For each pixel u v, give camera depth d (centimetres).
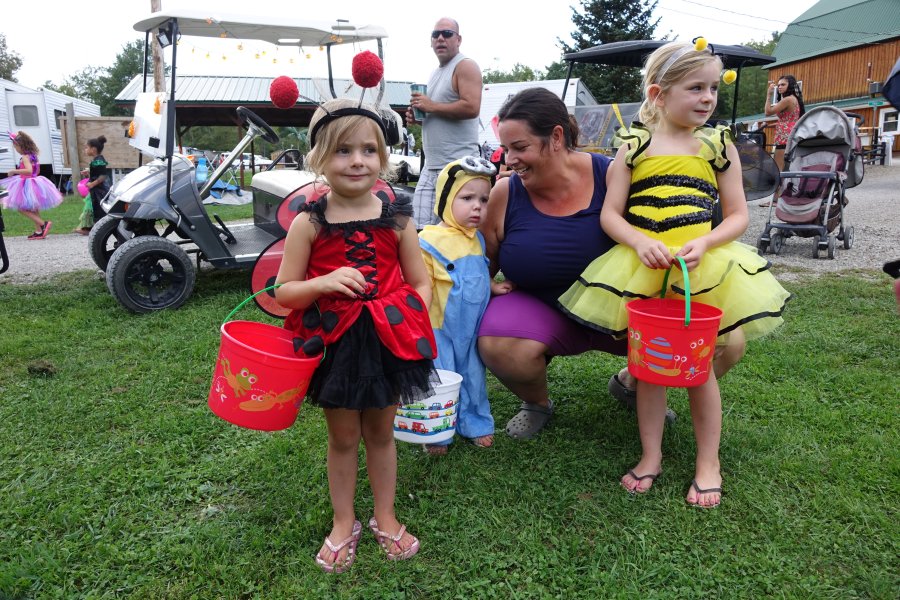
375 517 205
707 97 211
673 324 190
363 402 175
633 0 3175
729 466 244
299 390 176
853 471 238
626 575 188
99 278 649
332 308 180
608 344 265
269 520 217
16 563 194
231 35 552
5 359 380
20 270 720
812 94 3089
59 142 2033
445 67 441
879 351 372
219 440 274
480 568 193
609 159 249
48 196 1011
